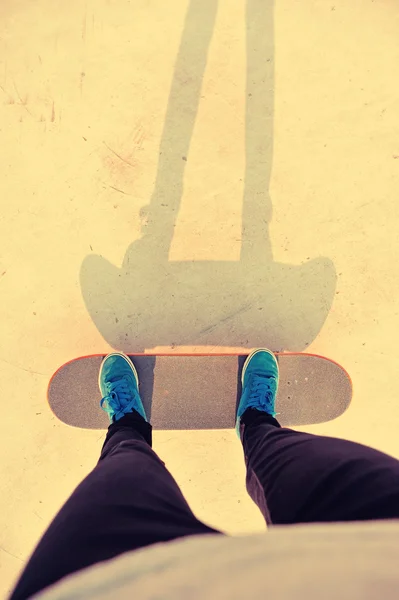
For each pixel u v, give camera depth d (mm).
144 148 1866
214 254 1896
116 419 1771
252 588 506
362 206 1887
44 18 1849
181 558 607
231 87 1861
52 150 1859
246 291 1910
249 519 1991
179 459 1973
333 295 1916
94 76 1855
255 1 1850
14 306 1893
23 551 1969
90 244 1887
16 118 1851
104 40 1854
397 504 857
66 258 1888
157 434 1968
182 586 522
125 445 1445
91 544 872
